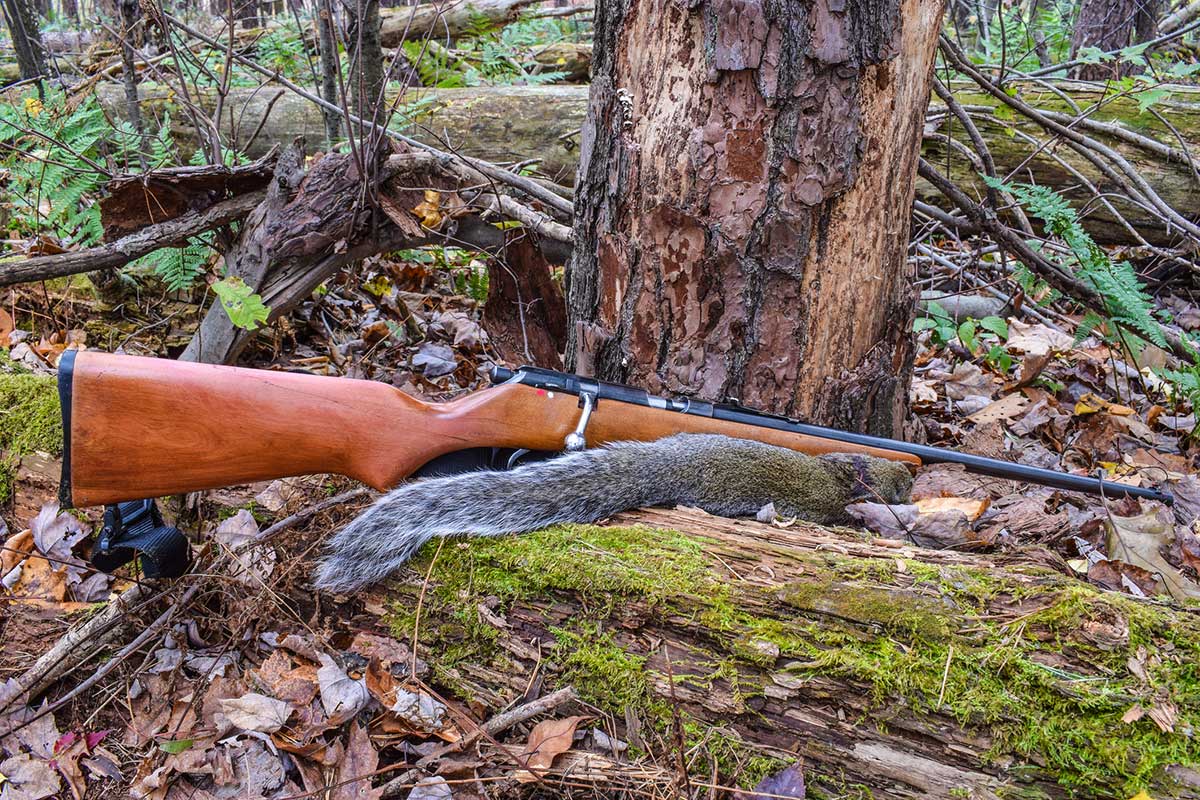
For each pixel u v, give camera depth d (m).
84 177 3.96
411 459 2.52
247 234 3.46
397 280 4.87
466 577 2.48
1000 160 5.75
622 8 2.87
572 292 3.30
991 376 4.63
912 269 4.00
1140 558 2.68
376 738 2.35
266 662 2.51
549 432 2.65
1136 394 4.55
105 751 2.43
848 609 2.23
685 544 2.48
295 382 2.40
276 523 2.77
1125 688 2.03
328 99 4.61
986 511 2.95
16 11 5.67
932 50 2.93
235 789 2.29
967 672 2.11
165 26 3.93
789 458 2.79
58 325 3.90
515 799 2.25
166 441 2.29
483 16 8.08
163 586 2.67
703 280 2.94
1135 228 5.66
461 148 5.70
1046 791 2.03
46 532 2.89
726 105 2.77
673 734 2.27
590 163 3.06
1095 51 6.08
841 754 2.17
